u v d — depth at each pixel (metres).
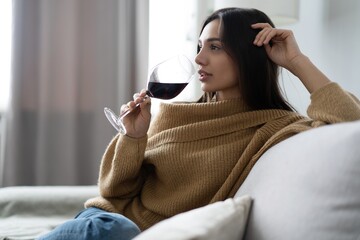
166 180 1.15
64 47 2.33
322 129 0.73
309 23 2.09
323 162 0.65
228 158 1.09
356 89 1.79
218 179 1.08
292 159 0.75
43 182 2.33
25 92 2.33
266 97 1.16
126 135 1.15
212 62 1.12
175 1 2.40
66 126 2.34
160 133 1.18
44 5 2.29
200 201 1.10
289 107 1.21
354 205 0.57
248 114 1.12
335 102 1.03
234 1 1.88
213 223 0.64
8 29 2.32
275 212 0.69
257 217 0.73
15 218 1.46
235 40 1.10
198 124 1.14
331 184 0.61
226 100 1.16
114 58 2.36
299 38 2.15
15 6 2.27
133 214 1.17
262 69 1.14
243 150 1.10
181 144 1.13
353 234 0.56
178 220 0.64
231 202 0.75
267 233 0.68
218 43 1.12
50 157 2.35
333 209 0.59
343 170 0.60
